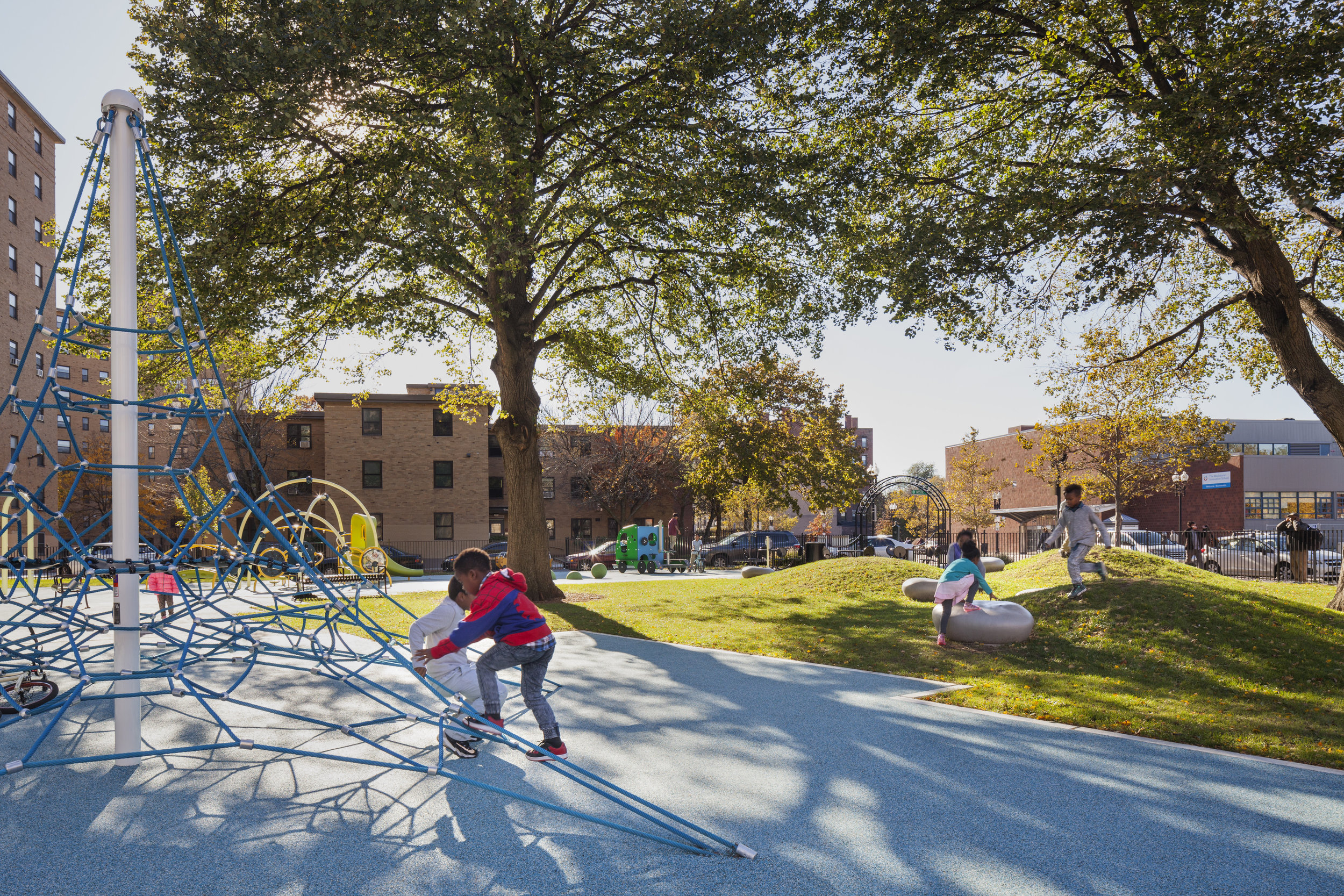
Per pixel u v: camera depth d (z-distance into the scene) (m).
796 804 4.63
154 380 15.03
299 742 5.89
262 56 10.50
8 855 3.83
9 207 36.12
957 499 49.94
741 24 11.86
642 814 4.22
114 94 5.52
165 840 4.03
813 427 36.66
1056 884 3.61
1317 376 12.32
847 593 15.54
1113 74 12.27
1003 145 14.67
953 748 5.83
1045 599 11.38
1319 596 13.37
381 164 11.80
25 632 11.10
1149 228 10.88
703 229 15.28
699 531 47.66
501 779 5.04
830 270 15.37
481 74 11.83
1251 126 9.83
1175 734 6.29
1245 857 3.94
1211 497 49.56
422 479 39.56
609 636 11.47
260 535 6.28
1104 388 30.02
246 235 12.71
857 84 13.49
